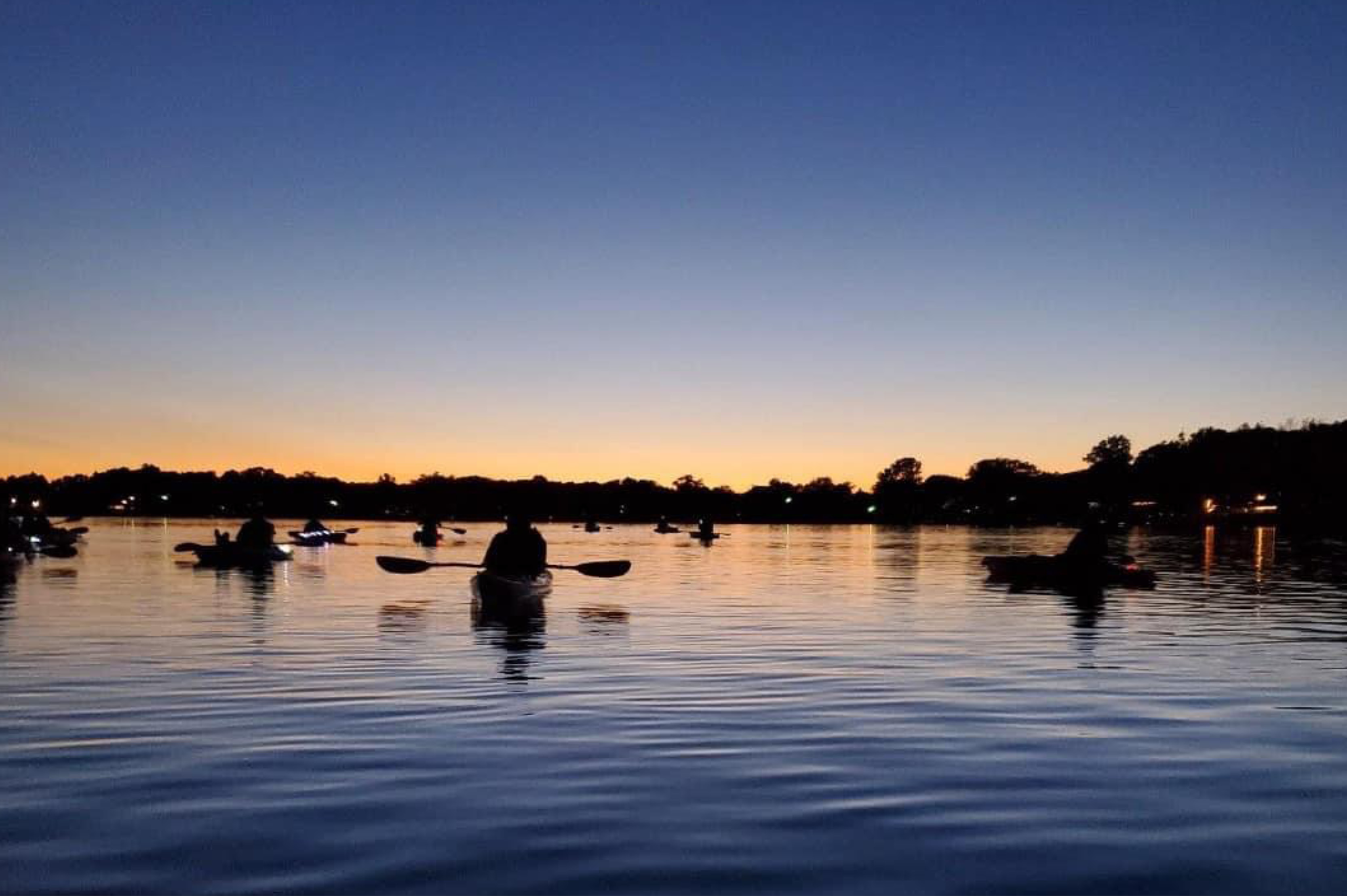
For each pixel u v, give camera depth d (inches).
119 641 706.2
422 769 362.3
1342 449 5497.1
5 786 340.2
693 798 327.9
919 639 724.0
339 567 1654.8
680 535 4409.5
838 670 584.4
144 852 277.9
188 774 354.9
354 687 524.4
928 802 324.8
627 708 470.3
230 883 256.1
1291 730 427.8
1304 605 984.9
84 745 396.2
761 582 1364.4
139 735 414.0
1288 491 5674.2
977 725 436.8
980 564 1871.3
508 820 305.7
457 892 250.7
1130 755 386.0
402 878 259.8
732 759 378.3
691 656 641.6
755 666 599.5
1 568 1432.1
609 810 315.3
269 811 313.7
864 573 1568.7
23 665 594.6
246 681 543.2
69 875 261.1
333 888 252.8
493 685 530.3
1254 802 326.0
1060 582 1238.3
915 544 3169.3
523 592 1010.7
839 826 301.7
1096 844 286.5
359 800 324.5
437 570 1567.4
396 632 764.0
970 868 267.7
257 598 1053.2
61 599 1026.7
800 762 373.1
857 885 256.1
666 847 282.7
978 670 583.2
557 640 721.0
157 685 527.8
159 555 1994.3
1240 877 262.1
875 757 381.1
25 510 2064.5
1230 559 1998.0
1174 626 804.6
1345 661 620.4
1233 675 567.8
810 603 1016.2
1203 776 356.5
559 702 483.8
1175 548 2618.1
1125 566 1273.4
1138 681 547.8
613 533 4665.4
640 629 787.4
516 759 376.5
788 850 280.7
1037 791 337.4
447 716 452.1
